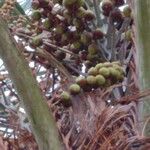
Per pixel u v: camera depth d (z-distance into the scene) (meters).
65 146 1.89
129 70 2.31
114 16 2.45
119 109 2.03
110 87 2.18
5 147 2.03
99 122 2.01
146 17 2.04
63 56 2.53
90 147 1.95
